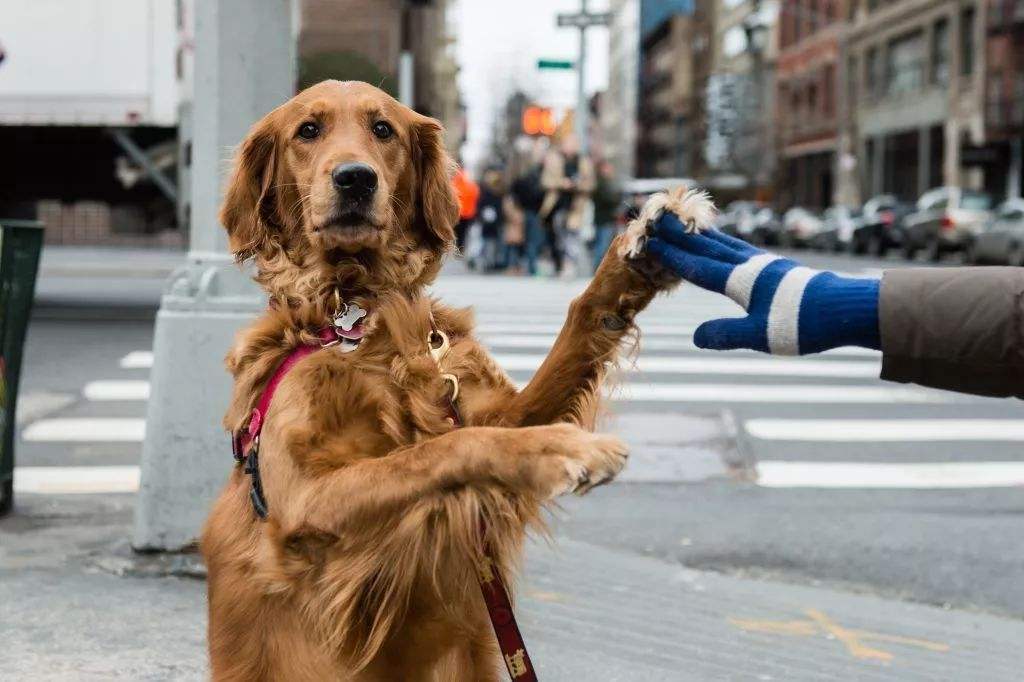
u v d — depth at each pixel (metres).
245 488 2.96
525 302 15.55
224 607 2.90
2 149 14.92
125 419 8.34
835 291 2.19
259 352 2.96
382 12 43.91
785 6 69.50
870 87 56.59
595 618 4.62
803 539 5.88
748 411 8.89
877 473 7.25
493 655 2.95
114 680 3.80
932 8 48.72
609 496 6.71
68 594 4.59
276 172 3.11
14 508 5.98
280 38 4.98
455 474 2.51
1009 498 6.71
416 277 3.11
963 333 2.10
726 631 4.57
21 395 9.05
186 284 4.88
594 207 24.03
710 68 86.75
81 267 20.38
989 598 5.19
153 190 15.81
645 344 12.16
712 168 77.31
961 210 30.77
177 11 13.22
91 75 13.23
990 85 43.44
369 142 3.00
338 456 2.65
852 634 4.62
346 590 2.63
